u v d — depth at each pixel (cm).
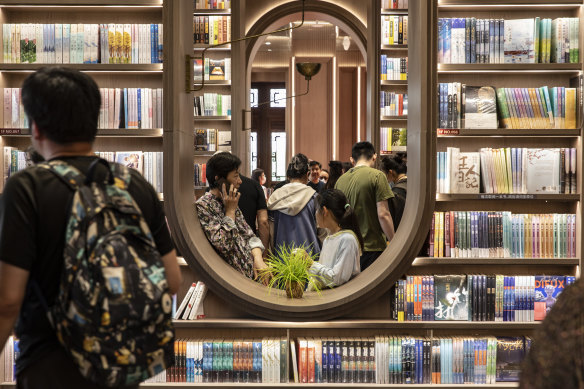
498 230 379
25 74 396
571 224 379
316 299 386
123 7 382
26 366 168
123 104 384
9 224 162
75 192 167
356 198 462
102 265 160
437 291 378
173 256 197
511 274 390
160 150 399
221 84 711
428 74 367
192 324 375
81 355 160
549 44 377
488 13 390
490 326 375
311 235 482
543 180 378
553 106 380
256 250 426
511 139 392
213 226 406
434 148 368
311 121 1400
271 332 384
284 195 484
